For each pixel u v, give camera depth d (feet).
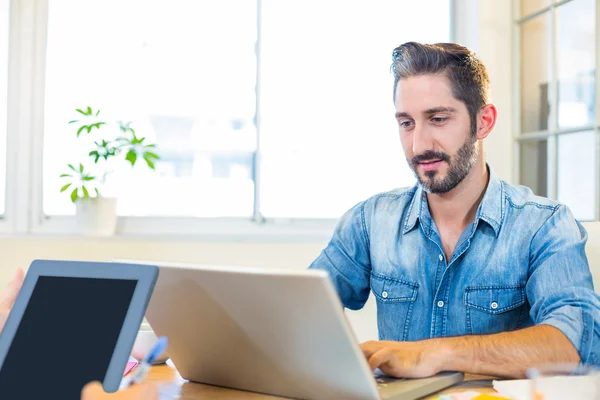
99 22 8.57
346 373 2.87
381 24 9.04
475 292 4.75
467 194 4.76
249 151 8.84
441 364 3.55
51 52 8.50
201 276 3.01
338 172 8.98
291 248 8.27
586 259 4.47
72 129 8.53
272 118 8.86
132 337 2.69
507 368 3.56
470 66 4.60
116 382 2.63
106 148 8.23
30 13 8.41
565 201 7.68
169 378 3.77
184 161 8.72
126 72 8.63
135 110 8.64
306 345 2.89
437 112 4.55
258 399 3.24
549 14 7.94
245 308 2.96
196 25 8.73
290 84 8.89
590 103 7.20
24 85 8.42
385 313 5.08
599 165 7.02
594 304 4.09
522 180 8.52
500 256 4.71
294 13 8.89
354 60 9.00
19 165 8.43
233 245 8.18
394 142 9.07
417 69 4.60
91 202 8.02
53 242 7.92
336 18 8.96
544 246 4.58
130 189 8.58
